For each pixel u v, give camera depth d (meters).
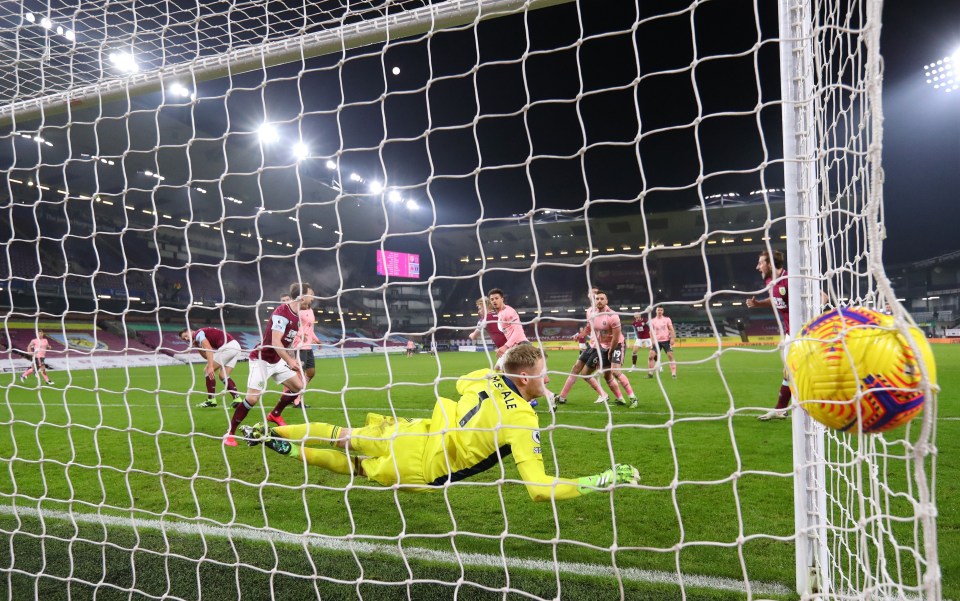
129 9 3.29
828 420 1.49
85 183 25.34
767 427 5.37
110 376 14.89
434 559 2.61
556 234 43.97
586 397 8.01
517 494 3.51
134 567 2.39
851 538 2.59
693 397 7.79
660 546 2.67
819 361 1.43
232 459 4.53
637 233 43.09
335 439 2.63
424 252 46.41
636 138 1.82
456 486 3.69
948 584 2.19
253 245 38.47
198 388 11.02
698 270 43.56
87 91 3.07
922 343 1.33
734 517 2.99
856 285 2.17
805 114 2.00
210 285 34.25
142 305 29.34
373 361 22.03
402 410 7.12
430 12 2.49
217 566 2.56
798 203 2.00
